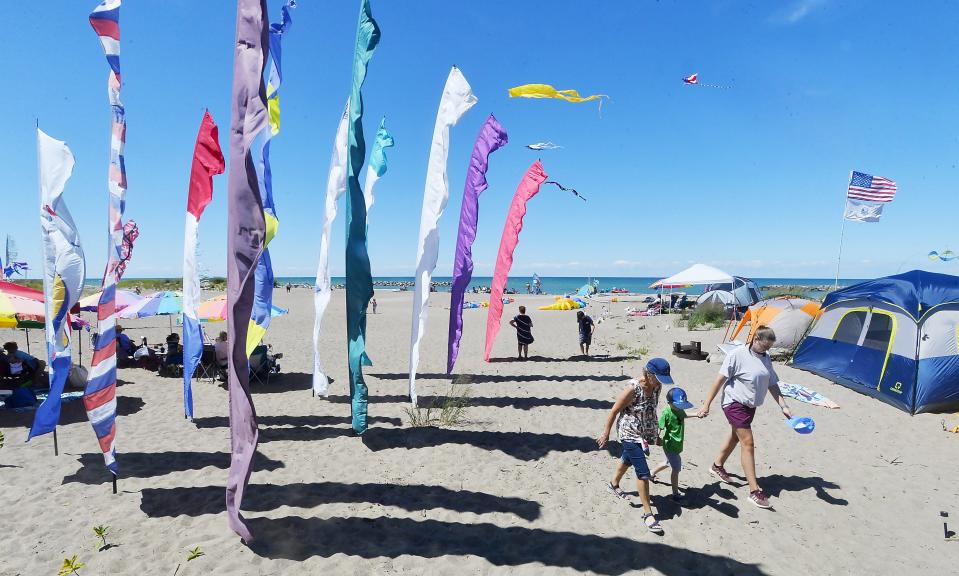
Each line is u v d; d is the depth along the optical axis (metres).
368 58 6.15
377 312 29.62
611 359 12.12
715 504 4.62
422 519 4.35
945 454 5.78
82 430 6.57
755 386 4.52
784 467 5.43
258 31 3.89
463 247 9.34
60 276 5.08
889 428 6.66
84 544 3.85
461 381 9.69
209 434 6.58
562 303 29.44
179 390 9.13
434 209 7.58
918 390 7.29
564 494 4.85
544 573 3.58
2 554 3.69
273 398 8.59
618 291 51.38
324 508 4.50
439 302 40.38
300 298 41.84
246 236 3.84
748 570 3.64
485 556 3.80
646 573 3.60
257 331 7.85
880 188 14.24
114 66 4.71
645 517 4.19
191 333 7.21
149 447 6.03
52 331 5.16
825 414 7.30
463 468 5.46
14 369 8.11
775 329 11.70
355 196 6.30
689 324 17.86
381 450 5.99
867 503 4.64
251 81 3.88
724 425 6.91
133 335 17.94
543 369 11.02
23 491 4.75
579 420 7.25
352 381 6.53
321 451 5.95
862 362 8.49
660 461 5.64
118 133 4.68
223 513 4.38
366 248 6.43
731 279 19.72
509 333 17.98
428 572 3.59
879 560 3.77
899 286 8.23
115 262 4.64
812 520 4.34
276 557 3.71
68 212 5.04
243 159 3.84
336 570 3.58
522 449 6.06
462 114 7.52
